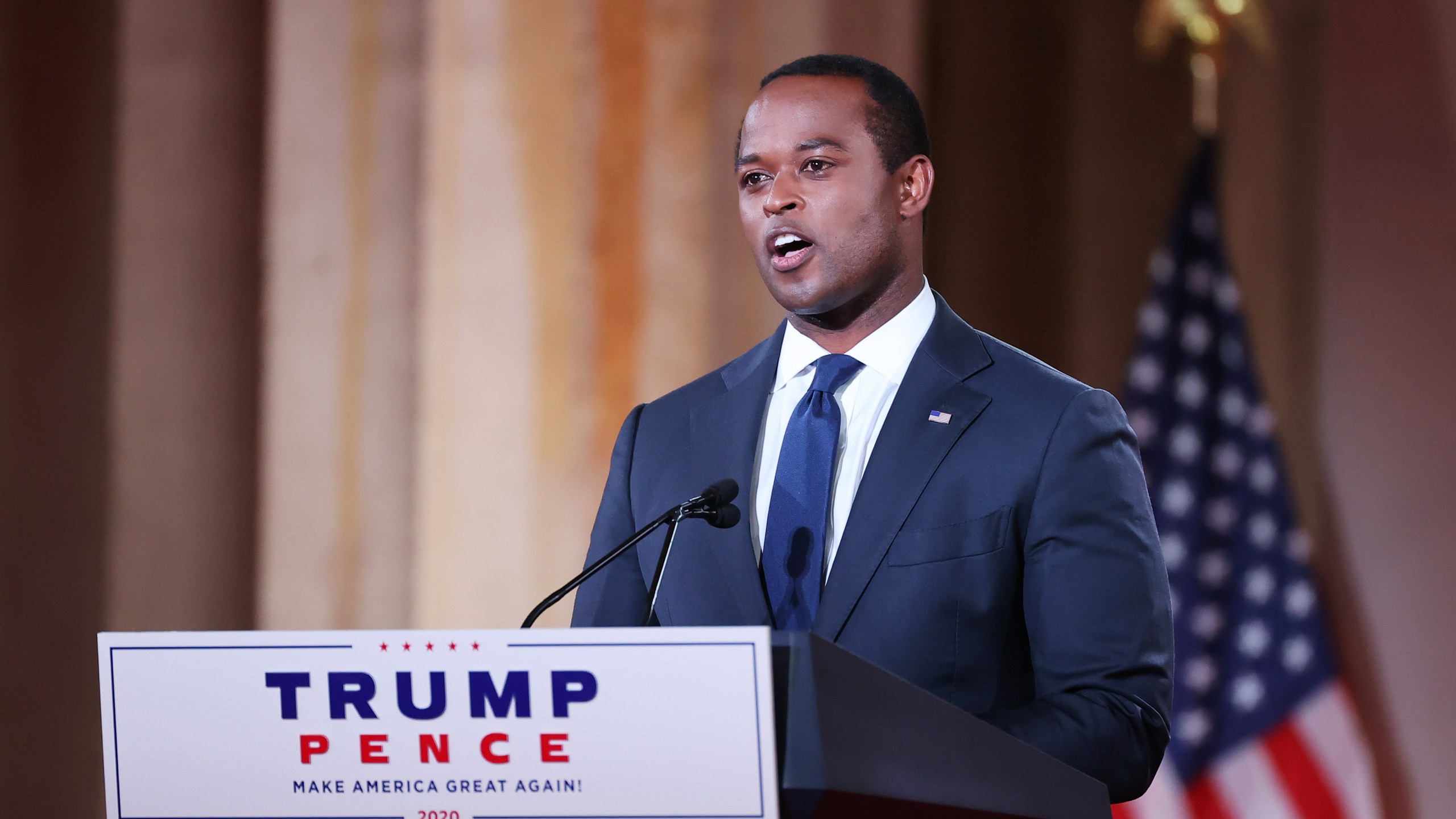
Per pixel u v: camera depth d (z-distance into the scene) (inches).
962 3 637.3
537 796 173.2
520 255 538.6
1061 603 235.3
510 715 173.9
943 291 628.1
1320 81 625.3
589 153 539.2
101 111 625.3
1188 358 608.4
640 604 267.7
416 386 575.5
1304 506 616.7
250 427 619.8
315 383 586.9
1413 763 597.3
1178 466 600.4
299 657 180.1
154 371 617.9
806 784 164.4
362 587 580.1
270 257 594.2
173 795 182.5
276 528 584.7
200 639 182.9
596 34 542.0
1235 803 583.5
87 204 622.8
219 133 625.3
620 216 538.9
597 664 171.5
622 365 535.8
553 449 533.6
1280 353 621.0
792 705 167.0
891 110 267.1
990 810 185.0
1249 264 623.5
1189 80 638.5
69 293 620.4
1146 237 635.5
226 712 181.6
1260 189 624.1
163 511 612.7
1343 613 608.1
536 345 536.1
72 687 606.2
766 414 273.3
